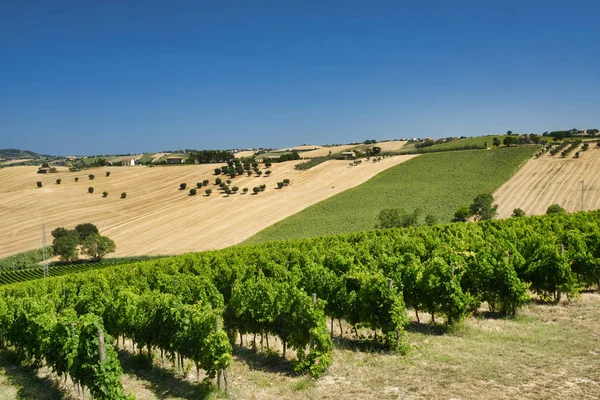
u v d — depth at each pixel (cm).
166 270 3225
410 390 1134
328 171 11738
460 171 10150
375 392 1145
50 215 9162
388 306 1480
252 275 2559
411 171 10769
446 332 1628
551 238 2423
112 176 12344
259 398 1191
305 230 7394
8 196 10456
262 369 1431
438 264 1702
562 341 1424
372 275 1616
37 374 1620
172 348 1445
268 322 1545
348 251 2867
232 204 9444
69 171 13138
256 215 8556
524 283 1828
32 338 1641
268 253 3331
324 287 1791
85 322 1240
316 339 1338
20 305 1852
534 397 1041
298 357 1384
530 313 1792
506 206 7619
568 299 1952
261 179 11475
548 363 1241
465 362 1292
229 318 1711
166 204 9838
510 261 1978
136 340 1630
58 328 1425
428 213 7850
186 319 1408
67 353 1348
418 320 1761
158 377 1450
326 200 9231
